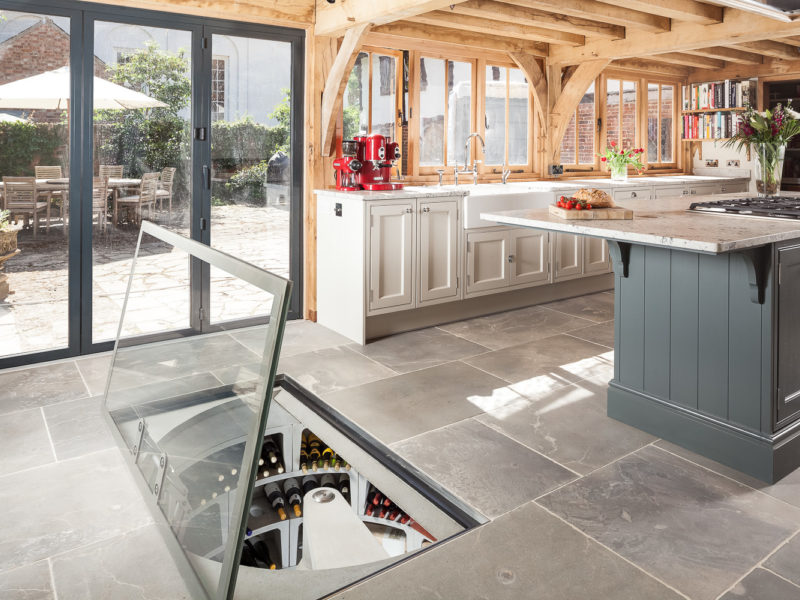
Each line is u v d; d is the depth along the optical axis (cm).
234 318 196
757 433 243
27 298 376
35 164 367
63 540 212
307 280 471
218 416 184
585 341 423
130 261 405
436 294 451
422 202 433
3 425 296
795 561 190
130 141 395
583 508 221
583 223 270
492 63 552
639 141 677
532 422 294
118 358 293
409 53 499
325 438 305
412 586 181
